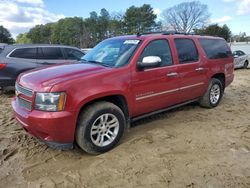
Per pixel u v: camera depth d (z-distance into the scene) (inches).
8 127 209.8
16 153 166.1
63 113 145.0
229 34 2262.6
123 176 140.5
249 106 276.2
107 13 2385.6
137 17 2353.6
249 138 187.8
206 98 251.6
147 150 168.1
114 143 169.0
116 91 165.9
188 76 220.7
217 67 256.1
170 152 165.6
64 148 155.3
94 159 158.2
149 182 135.2
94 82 157.2
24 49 326.6
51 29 2576.3
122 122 171.5
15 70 316.2
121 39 206.1
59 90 144.6
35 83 152.6
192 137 188.5
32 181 137.1
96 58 197.6
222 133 196.7
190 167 148.3
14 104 172.6
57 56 348.8
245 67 773.3
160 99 198.8
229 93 349.4
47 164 153.3
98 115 158.1
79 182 136.1
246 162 154.2
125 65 175.3
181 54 216.7
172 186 131.9
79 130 154.0
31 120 147.4
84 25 2298.2
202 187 131.0
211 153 164.6
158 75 192.5
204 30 2151.8
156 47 196.7
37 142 180.9
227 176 139.9
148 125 211.8
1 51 318.3
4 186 133.1
